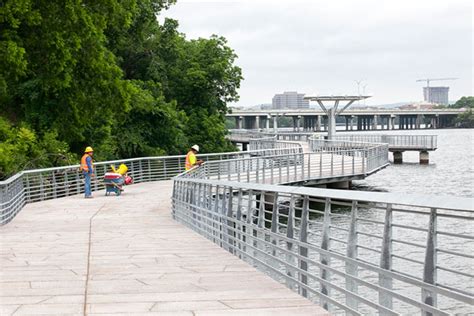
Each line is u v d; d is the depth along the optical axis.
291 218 10.77
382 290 7.21
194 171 29.83
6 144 35.91
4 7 34.00
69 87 40.53
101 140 48.84
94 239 16.91
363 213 34.16
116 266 12.51
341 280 18.81
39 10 36.50
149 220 22.02
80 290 10.25
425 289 6.41
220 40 71.81
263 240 11.86
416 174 68.62
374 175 67.75
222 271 11.81
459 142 153.38
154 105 56.50
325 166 47.75
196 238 16.95
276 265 11.55
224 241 14.74
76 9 37.25
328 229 9.12
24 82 42.84
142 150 55.62
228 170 34.91
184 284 10.61
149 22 60.25
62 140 43.59
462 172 70.69
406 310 17.52
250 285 10.47
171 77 69.00
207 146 68.25
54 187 32.72
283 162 47.25
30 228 19.91
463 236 6.04
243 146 121.94
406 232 27.31
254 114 171.38
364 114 195.38
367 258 22.03
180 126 59.22
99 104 41.59
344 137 98.56
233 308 8.85
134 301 9.41
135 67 65.31
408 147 84.62
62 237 17.47
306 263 10.17
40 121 42.50
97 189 36.47
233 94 71.94
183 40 72.12
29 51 37.66
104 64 40.38
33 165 37.38
